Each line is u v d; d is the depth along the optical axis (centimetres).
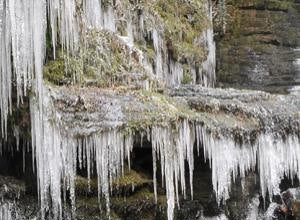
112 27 844
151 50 945
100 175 618
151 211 720
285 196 895
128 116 632
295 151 777
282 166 768
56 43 630
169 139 654
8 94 561
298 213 888
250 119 747
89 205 662
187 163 732
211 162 706
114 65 688
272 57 1160
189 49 1046
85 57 660
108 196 627
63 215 646
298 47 1170
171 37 1002
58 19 625
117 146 624
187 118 674
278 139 762
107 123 616
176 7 1053
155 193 652
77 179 648
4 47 550
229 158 714
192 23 1097
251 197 824
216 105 733
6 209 625
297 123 771
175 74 1015
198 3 1116
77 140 603
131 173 689
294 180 824
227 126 709
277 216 877
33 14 573
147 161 702
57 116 594
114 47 706
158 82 749
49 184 604
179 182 746
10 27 549
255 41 1162
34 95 581
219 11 1173
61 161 596
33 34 574
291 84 1153
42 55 593
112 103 634
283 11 1178
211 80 1136
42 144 587
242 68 1158
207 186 760
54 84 618
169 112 658
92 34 686
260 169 754
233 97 784
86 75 652
